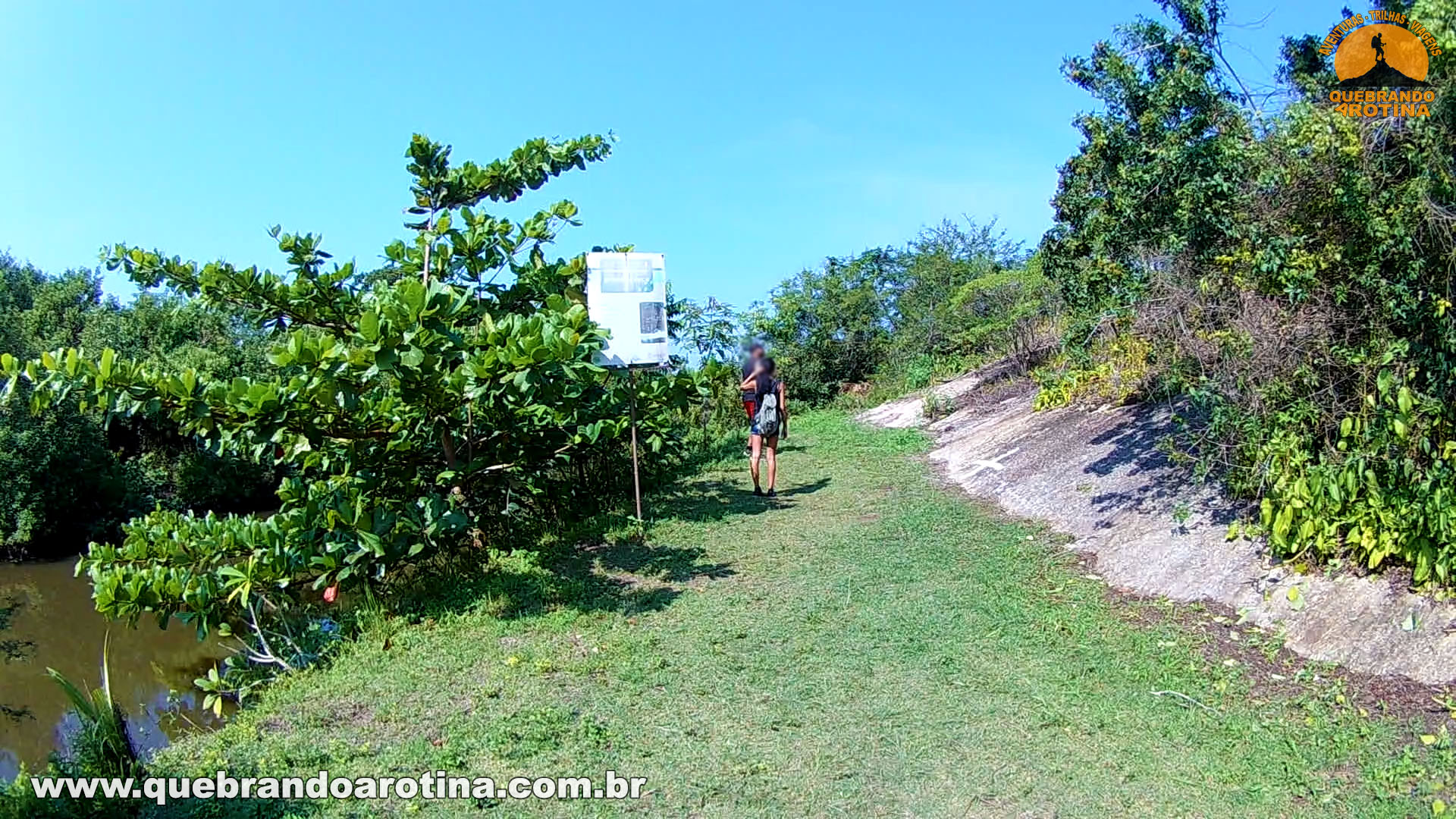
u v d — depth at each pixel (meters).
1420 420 4.92
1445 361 4.81
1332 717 4.35
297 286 8.19
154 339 27.00
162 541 6.84
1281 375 5.59
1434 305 4.78
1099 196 7.79
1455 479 4.68
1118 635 5.57
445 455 8.00
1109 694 4.88
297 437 7.09
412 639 6.28
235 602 6.97
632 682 5.39
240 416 6.77
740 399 15.47
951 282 22.53
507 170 9.34
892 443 12.92
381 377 6.42
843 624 6.09
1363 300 5.19
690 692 5.21
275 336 13.23
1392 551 4.88
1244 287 5.71
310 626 6.63
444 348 6.38
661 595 6.91
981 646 5.59
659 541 8.47
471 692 5.35
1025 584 6.61
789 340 20.34
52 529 19.61
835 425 15.52
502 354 6.18
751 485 10.92
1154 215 6.55
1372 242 4.96
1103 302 8.21
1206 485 6.89
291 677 5.93
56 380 6.20
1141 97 6.52
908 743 4.52
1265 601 5.43
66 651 10.69
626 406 9.82
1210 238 6.03
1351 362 5.15
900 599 6.48
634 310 8.60
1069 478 8.61
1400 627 4.67
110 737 4.52
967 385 15.49
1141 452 8.27
